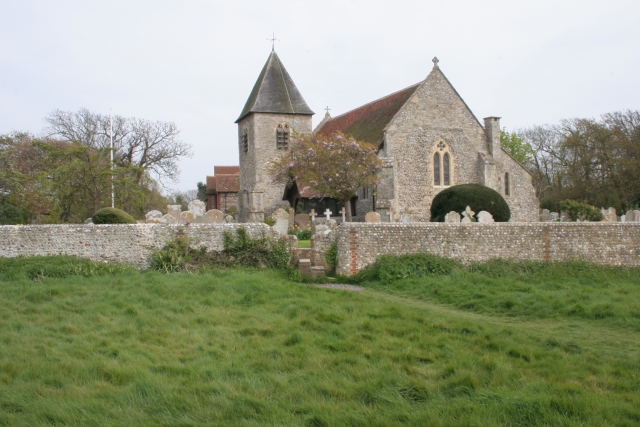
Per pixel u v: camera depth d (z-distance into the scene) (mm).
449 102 35656
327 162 30578
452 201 26641
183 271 17234
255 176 45406
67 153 29344
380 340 10062
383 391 7449
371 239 18328
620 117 49000
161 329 10750
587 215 32500
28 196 29594
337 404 7074
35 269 16000
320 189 30797
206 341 10062
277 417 6633
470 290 15297
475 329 10922
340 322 11469
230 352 9367
